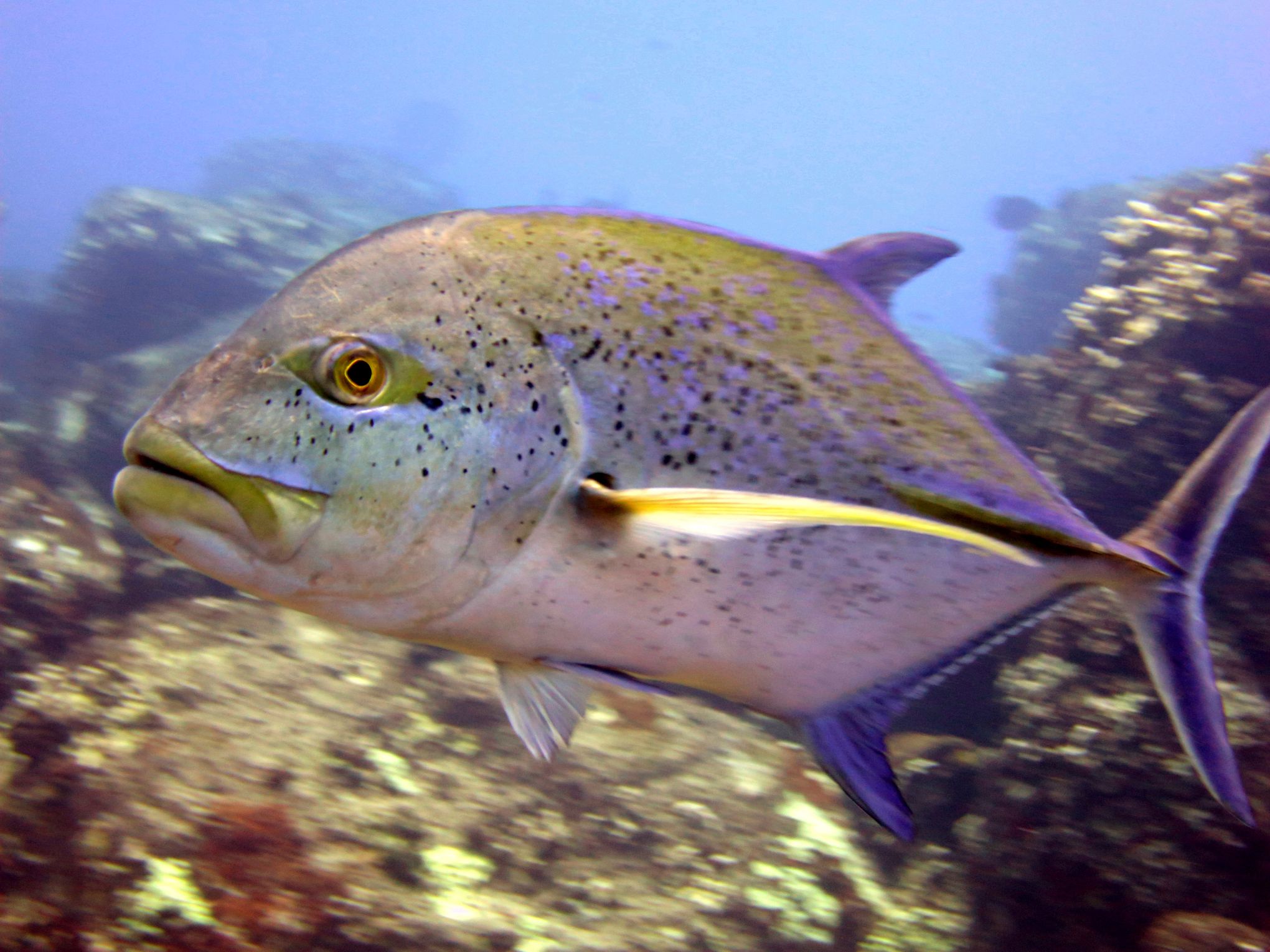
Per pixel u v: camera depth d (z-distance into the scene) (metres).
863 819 2.09
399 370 0.61
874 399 0.68
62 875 1.37
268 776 1.61
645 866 1.74
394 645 2.20
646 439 0.64
